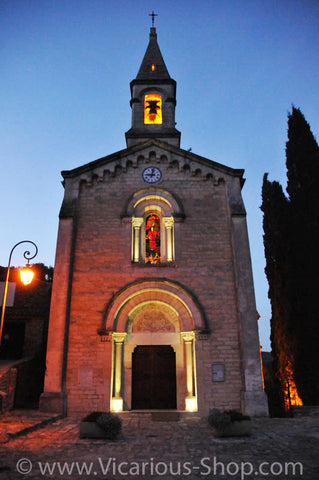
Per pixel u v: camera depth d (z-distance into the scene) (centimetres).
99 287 1603
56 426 1227
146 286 1592
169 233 1719
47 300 2448
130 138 2145
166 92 2280
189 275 1620
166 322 1622
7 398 1500
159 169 1825
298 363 1727
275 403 2006
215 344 1515
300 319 1781
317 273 1823
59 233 1656
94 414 1106
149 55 2523
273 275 2145
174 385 1555
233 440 1018
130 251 1666
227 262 1645
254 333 1488
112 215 1736
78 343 1520
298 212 1991
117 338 1550
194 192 1780
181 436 1087
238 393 1453
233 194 1745
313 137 2136
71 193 1761
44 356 2062
